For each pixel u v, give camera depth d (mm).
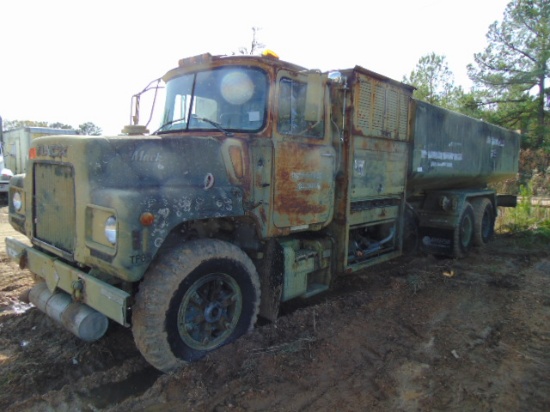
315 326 4391
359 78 5352
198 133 4340
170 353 3434
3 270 6324
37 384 3447
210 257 3648
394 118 6211
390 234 6656
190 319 3639
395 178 6426
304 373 3518
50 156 3781
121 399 3271
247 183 4070
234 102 4340
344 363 3715
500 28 23516
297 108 4578
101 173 3355
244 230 4395
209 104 4445
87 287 3424
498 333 4406
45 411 3092
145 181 3463
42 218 4027
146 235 3150
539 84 23250
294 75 4465
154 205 3217
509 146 10758
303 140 4660
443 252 7863
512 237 10141
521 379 3496
